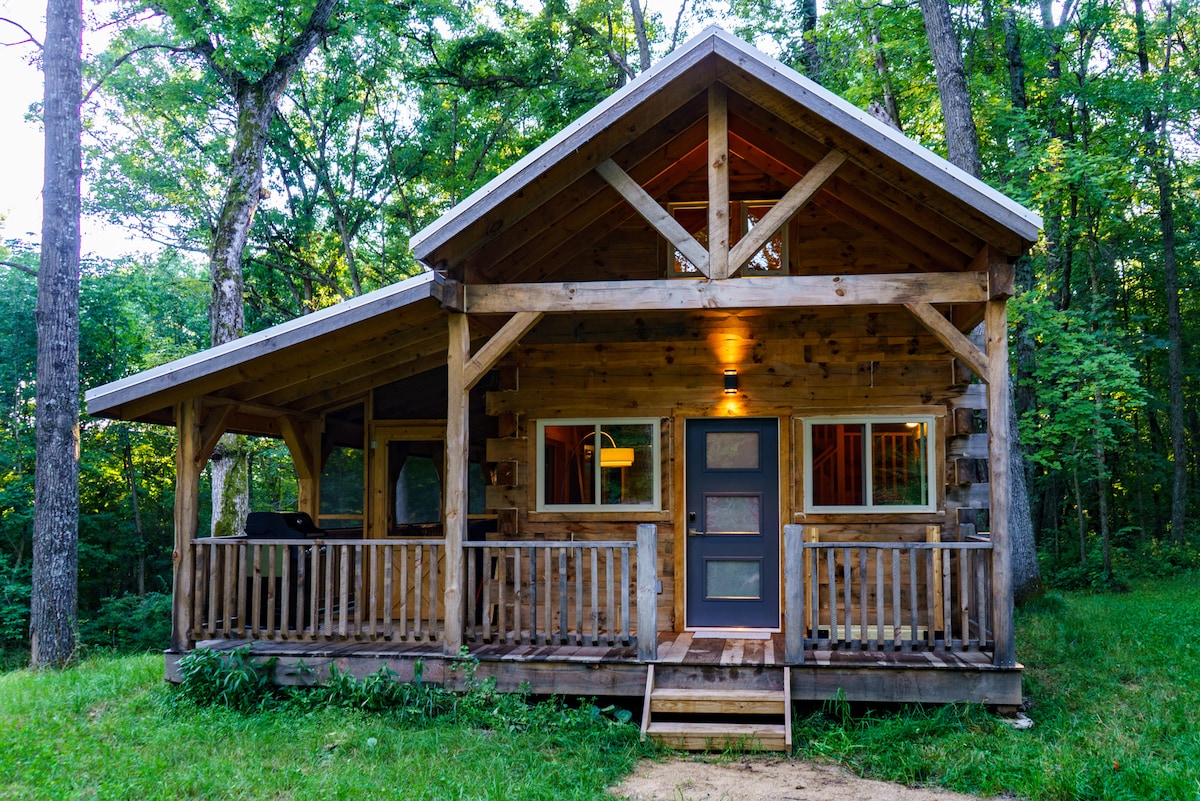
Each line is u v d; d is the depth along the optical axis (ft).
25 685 31.48
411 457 36.96
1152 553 61.31
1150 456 70.03
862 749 21.01
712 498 29.07
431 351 31.48
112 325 72.43
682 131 25.27
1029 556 42.88
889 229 26.81
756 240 23.27
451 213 23.09
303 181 80.28
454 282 24.07
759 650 24.80
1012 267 22.43
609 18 71.72
